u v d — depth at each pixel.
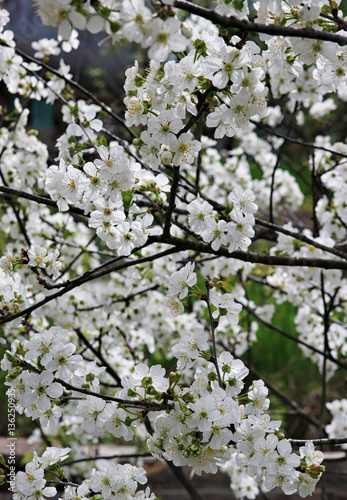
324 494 1.78
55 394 1.37
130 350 1.83
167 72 1.36
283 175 2.33
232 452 1.46
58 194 1.42
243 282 1.88
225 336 1.95
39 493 1.42
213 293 1.43
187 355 1.40
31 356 1.38
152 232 1.47
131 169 1.43
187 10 1.32
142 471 1.41
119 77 4.30
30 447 2.29
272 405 2.67
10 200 1.74
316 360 1.98
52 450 1.44
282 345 2.85
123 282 1.81
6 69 1.64
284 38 1.45
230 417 1.37
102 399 1.40
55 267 1.50
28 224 1.77
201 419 1.36
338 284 1.72
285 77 1.65
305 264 1.55
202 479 2.15
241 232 1.44
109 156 1.39
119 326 1.83
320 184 1.78
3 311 1.44
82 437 2.02
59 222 1.80
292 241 1.69
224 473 2.15
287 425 2.65
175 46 1.30
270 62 1.47
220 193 2.27
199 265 1.82
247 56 1.35
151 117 1.39
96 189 1.39
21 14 3.04
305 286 1.78
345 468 2.14
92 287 1.94
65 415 2.05
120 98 3.07
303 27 1.37
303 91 1.66
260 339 2.82
